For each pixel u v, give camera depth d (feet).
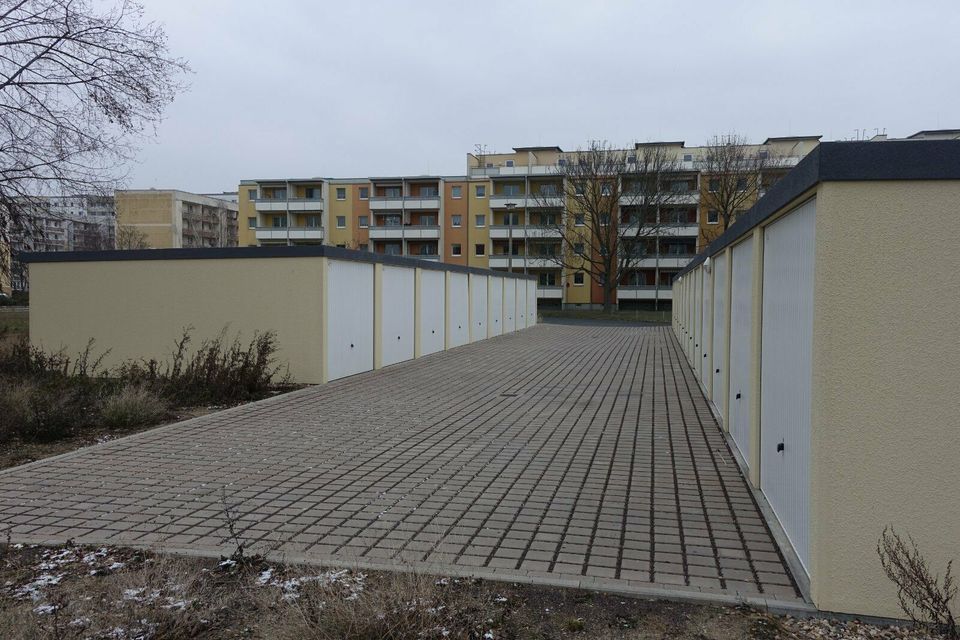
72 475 21.67
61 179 50.08
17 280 56.24
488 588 13.05
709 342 37.37
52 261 48.32
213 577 13.57
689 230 182.29
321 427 29.40
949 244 11.52
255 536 16.14
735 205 165.58
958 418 11.56
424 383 43.91
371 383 43.73
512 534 16.26
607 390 41.09
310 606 11.56
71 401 29.71
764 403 18.78
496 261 203.31
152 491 19.92
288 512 17.97
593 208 163.43
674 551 15.12
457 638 11.02
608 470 22.34
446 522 17.15
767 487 18.22
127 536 16.15
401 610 11.30
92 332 47.73
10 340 50.14
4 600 12.46
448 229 220.02
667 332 104.32
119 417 29.66
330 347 44.50
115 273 47.06
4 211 50.08
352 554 14.88
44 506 18.53
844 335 11.87
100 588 13.00
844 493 11.91
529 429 29.09
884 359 11.75
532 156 244.42
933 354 11.60
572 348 72.69
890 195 11.68
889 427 11.75
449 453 24.71
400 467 22.71
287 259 43.73
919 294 11.63
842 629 11.49
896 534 11.71
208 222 308.19
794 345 14.80
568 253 178.19
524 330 107.76
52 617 11.55
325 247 43.19
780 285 16.43
